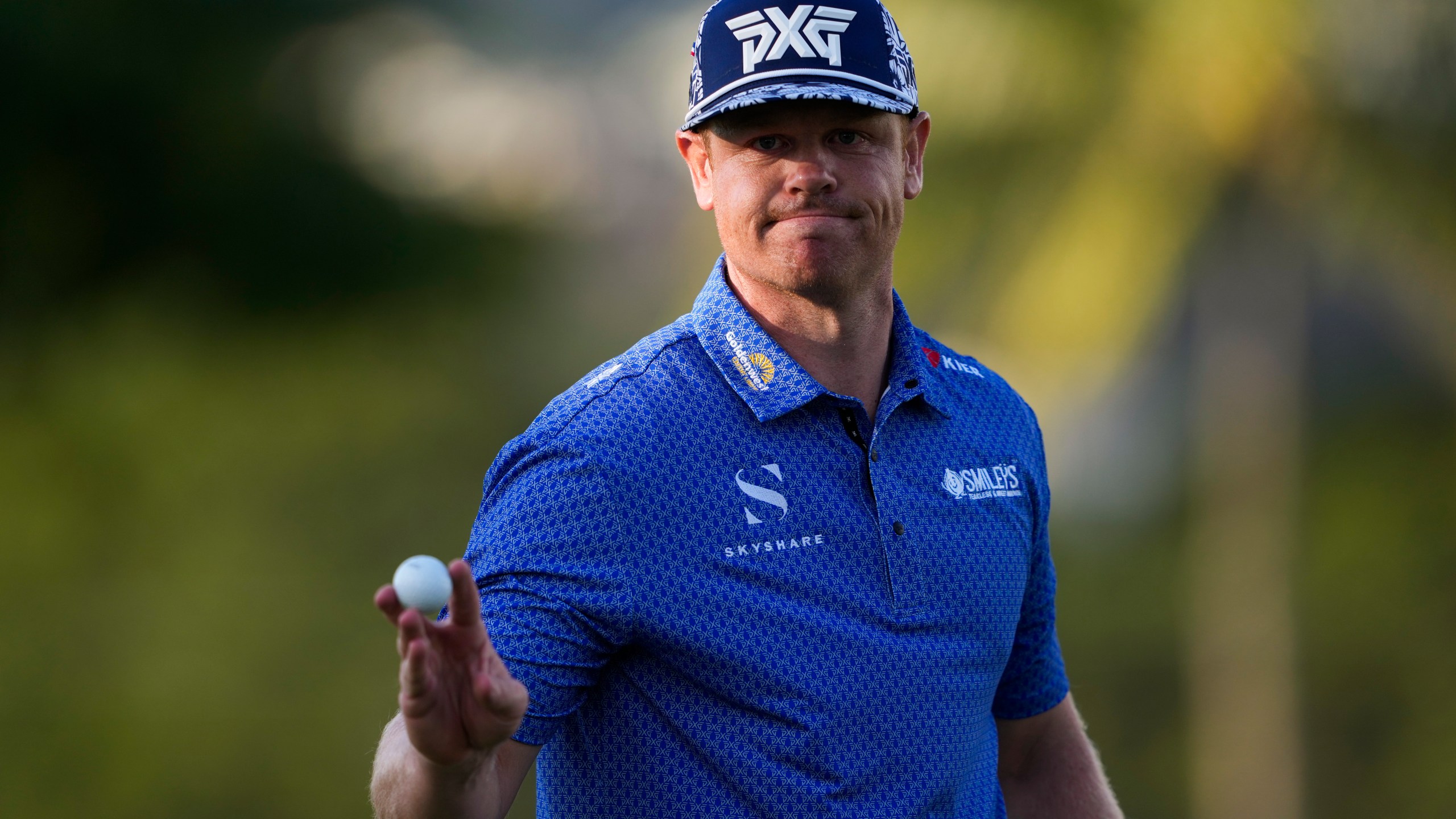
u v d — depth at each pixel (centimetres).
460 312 6253
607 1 11669
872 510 733
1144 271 4219
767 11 742
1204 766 5516
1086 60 4034
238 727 5659
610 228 9738
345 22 5397
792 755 693
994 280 4300
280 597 6269
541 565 680
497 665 614
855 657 708
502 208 6134
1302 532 5747
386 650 6147
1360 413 6094
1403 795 5519
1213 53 3928
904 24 4081
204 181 5019
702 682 696
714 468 711
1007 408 838
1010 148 4175
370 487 6956
